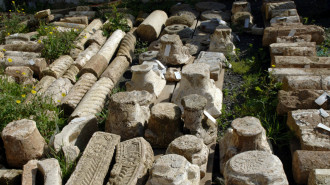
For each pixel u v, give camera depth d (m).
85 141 5.68
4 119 5.78
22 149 5.02
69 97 6.72
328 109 5.79
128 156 4.77
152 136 5.43
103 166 4.64
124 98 5.54
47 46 8.31
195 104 5.36
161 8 11.64
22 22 10.92
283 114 6.03
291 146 5.47
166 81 7.39
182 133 5.50
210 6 11.47
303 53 7.65
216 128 5.80
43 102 6.31
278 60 7.34
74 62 8.00
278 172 3.97
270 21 9.59
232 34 9.39
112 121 5.54
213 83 6.77
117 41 9.16
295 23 9.10
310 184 4.45
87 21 10.66
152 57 8.16
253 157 4.21
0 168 5.12
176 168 4.09
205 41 9.00
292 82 6.42
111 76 7.46
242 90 7.18
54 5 13.33
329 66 7.10
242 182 3.97
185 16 10.31
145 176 4.61
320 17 10.65
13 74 7.31
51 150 5.16
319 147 5.05
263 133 5.25
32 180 4.49
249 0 12.18
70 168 4.81
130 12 11.30
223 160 5.14
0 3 12.82
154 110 5.41
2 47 8.63
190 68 6.27
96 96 6.67
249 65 8.02
